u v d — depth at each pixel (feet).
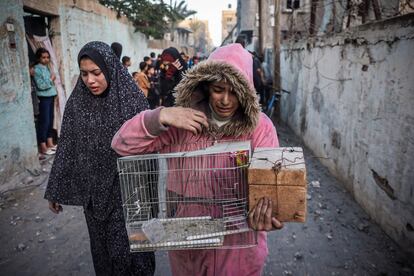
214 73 4.89
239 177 5.03
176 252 5.79
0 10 15.49
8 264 10.50
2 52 15.67
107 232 7.25
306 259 10.36
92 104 7.04
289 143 23.57
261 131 5.48
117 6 43.86
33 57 21.56
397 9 14.01
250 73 5.61
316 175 16.99
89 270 10.16
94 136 6.97
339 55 15.96
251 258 5.61
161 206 5.39
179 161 5.24
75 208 14.26
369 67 12.65
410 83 9.82
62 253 11.03
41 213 13.75
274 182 4.34
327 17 22.35
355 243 11.07
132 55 47.91
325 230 11.90
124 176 5.32
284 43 31.58
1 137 15.52
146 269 7.38
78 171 7.34
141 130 4.86
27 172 17.48
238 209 5.02
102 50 6.84
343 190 15.11
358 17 18.10
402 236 10.42
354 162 14.08
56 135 23.68
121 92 6.99
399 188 10.50
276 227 4.51
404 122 10.17
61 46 23.59
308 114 22.11
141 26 49.32
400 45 10.37
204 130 5.32
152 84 28.48
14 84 16.58
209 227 4.92
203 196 5.25
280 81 31.04
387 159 11.23
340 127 15.80
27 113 17.75
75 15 26.23
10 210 13.97
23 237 12.01
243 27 77.05
